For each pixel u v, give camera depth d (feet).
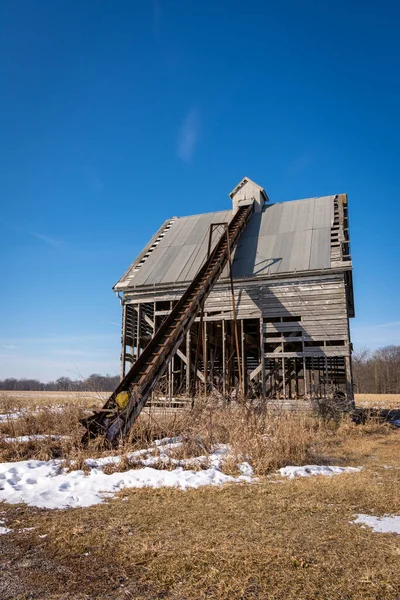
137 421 37.42
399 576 11.69
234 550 13.50
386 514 17.35
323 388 60.95
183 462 27.27
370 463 29.19
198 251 73.72
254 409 37.06
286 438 30.76
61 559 13.14
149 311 73.92
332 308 59.06
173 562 12.71
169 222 88.17
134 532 15.37
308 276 60.90
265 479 24.08
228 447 30.63
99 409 33.71
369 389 251.39
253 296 63.16
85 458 28.12
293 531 15.30
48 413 41.39
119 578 11.85
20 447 31.27
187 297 47.39
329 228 68.59
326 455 31.99
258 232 73.46
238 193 84.33
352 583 11.31
